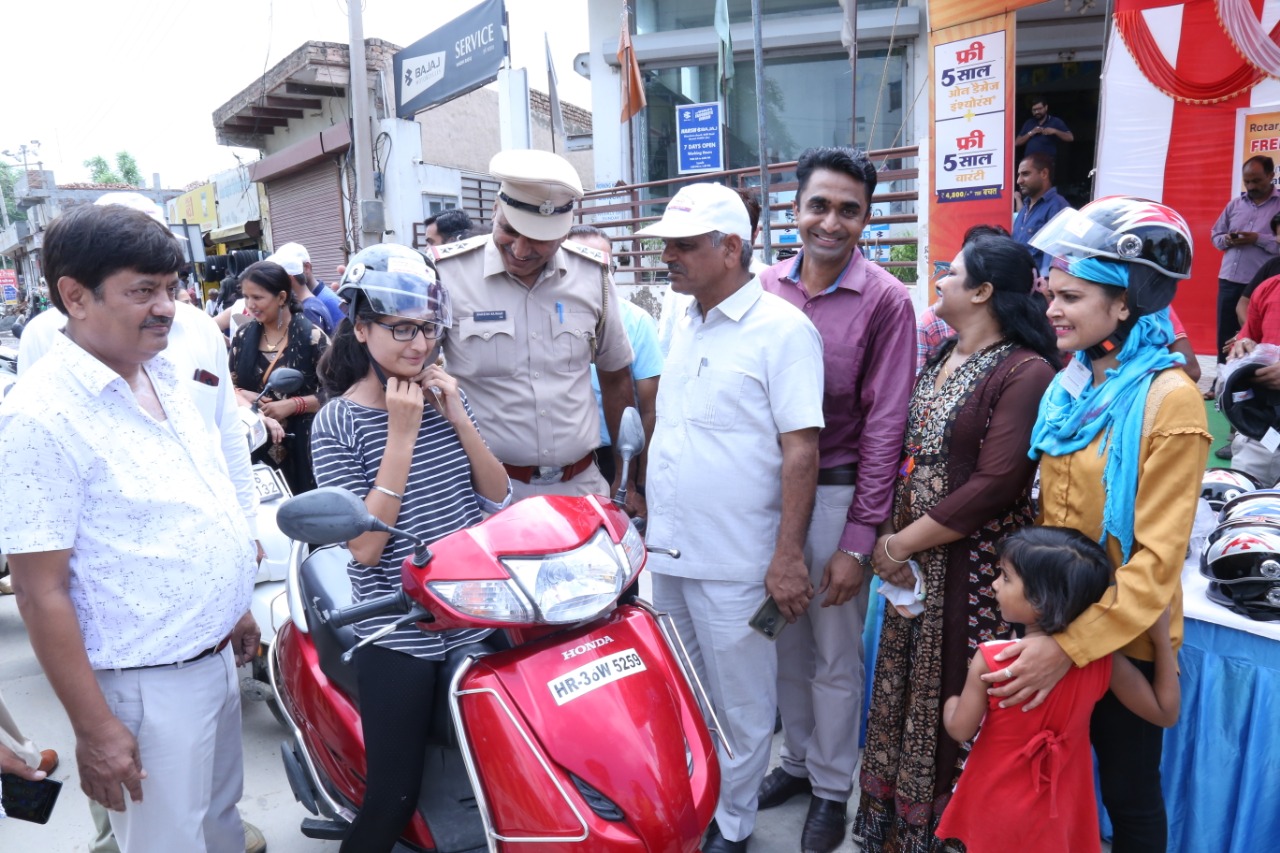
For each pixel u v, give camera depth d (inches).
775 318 95.3
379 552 79.0
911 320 101.8
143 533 74.3
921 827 95.1
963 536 89.7
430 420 87.6
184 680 77.9
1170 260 74.7
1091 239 76.4
